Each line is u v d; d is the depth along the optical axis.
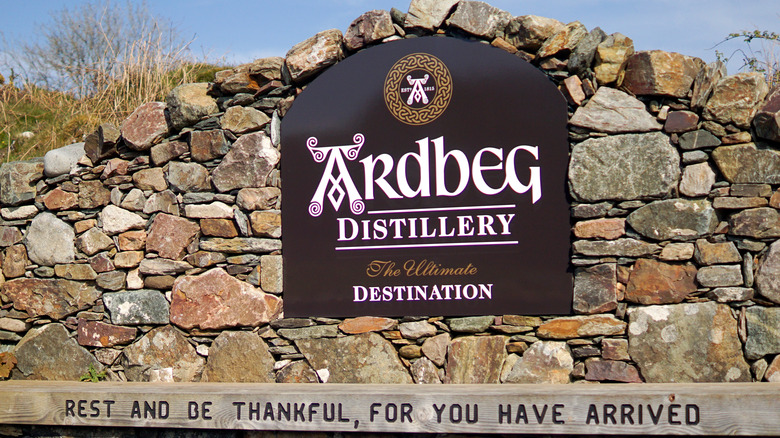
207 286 4.57
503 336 4.20
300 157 4.50
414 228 4.34
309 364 4.43
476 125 4.27
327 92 4.48
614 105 4.05
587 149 4.07
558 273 4.14
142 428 4.28
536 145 4.18
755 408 3.49
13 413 4.29
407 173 4.36
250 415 4.02
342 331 4.40
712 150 3.94
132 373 4.70
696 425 3.55
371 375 4.34
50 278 4.92
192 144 4.65
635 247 4.01
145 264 4.69
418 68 4.36
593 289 4.07
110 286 4.77
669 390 3.63
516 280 4.20
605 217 4.07
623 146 4.03
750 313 3.87
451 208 4.29
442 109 4.32
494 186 4.24
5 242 5.04
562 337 4.11
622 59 4.02
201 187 4.64
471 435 3.89
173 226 4.66
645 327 3.98
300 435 4.09
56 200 4.93
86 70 8.66
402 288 4.34
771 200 3.85
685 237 3.95
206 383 4.45
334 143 4.46
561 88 4.18
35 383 4.64
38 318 4.95
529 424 3.72
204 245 4.59
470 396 3.79
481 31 4.25
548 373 4.11
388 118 4.39
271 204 4.52
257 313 4.50
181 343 4.62
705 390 3.60
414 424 3.84
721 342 3.89
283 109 4.54
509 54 4.23
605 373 4.03
